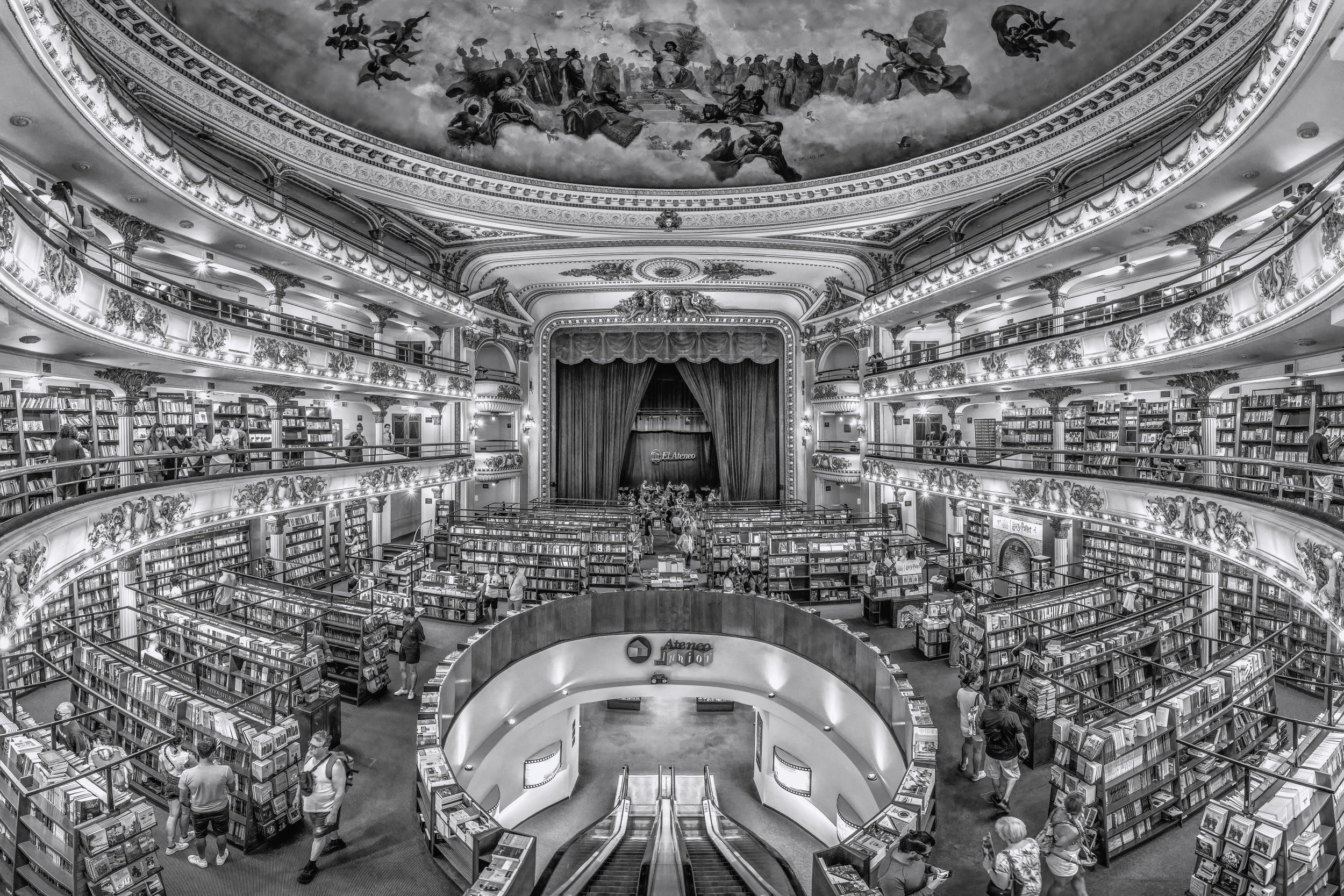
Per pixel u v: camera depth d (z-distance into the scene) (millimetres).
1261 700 9773
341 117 17797
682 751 17875
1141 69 14406
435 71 18266
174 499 11547
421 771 8766
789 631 15539
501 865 7148
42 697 11523
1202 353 10570
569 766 15891
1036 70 16406
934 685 12812
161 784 8789
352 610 12914
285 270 17516
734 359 32719
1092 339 13344
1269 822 6547
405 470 20562
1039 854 6672
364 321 23438
